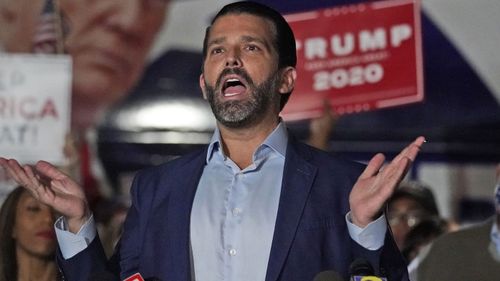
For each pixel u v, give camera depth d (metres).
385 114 8.84
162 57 8.86
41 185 4.41
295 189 4.44
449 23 8.81
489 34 8.80
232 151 4.61
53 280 6.78
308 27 8.85
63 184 4.46
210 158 4.61
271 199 4.45
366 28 8.84
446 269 7.12
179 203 4.48
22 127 8.83
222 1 8.80
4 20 8.91
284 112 8.84
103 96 8.88
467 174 8.84
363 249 4.24
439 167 8.84
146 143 8.85
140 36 8.85
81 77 8.88
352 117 8.84
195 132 8.84
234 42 4.51
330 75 8.85
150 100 8.88
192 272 4.38
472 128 8.81
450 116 8.83
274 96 4.55
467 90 8.83
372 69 8.83
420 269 7.21
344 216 4.41
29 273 6.73
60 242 4.50
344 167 4.55
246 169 4.52
